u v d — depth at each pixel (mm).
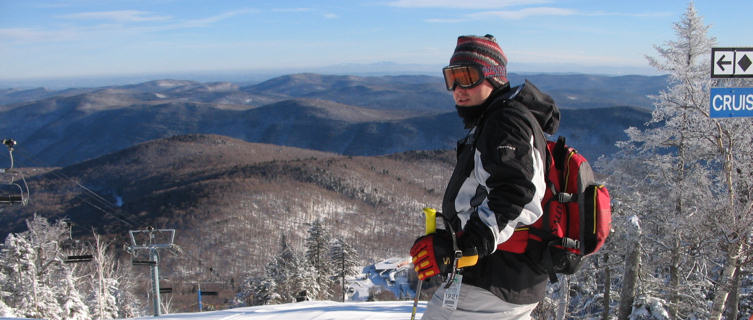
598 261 19094
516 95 1775
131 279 42844
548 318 16812
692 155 15406
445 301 1857
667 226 15500
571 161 1836
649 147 16734
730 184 13133
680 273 17547
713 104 6145
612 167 17578
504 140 1633
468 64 1869
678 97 15031
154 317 8844
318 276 47438
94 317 31656
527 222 1649
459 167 1922
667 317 16141
